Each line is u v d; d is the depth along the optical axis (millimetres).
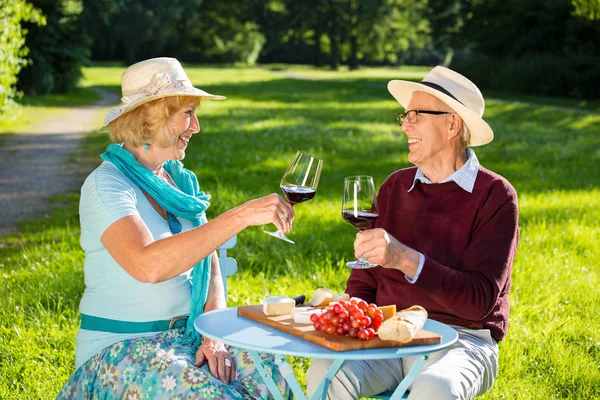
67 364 4602
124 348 3062
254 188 10852
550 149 16172
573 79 35781
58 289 5941
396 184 3695
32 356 4684
